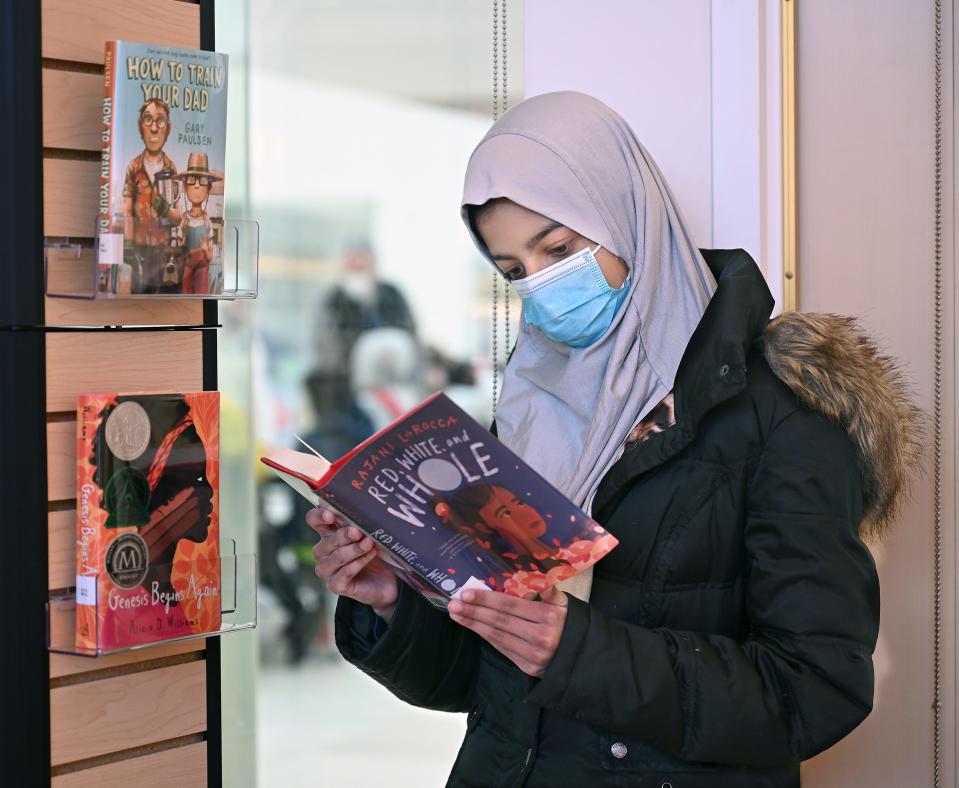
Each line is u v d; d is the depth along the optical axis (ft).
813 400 4.49
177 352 4.44
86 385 4.15
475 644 5.19
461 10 7.26
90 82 4.13
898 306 7.11
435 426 3.82
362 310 7.51
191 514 4.21
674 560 4.55
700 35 6.97
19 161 3.91
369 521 3.95
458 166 7.48
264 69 7.18
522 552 4.01
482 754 4.84
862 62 7.05
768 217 6.87
